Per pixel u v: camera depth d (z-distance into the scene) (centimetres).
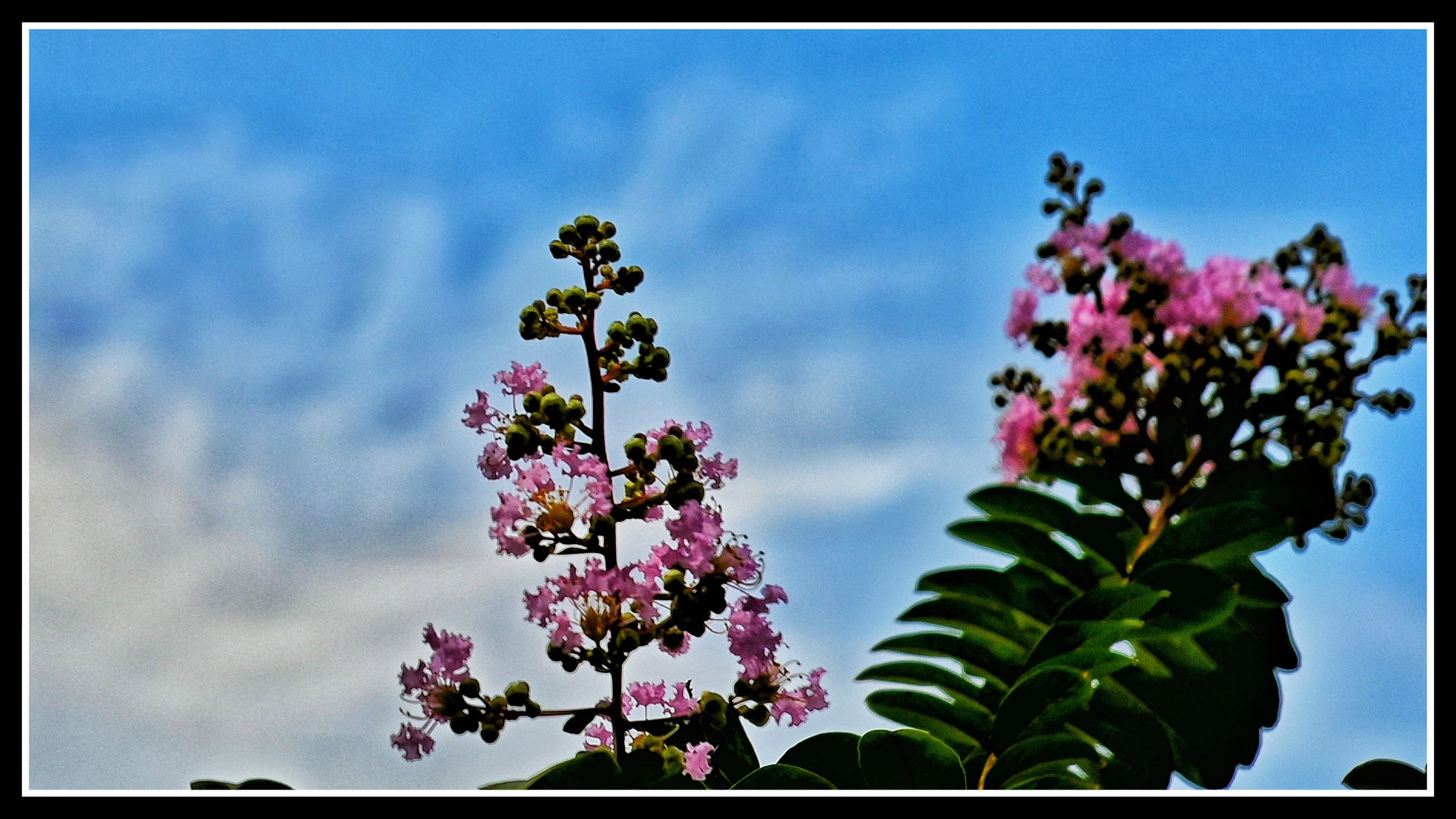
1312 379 179
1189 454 180
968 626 177
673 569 161
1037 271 184
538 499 161
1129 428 182
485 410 162
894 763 162
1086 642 170
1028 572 177
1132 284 181
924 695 174
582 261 164
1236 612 173
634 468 162
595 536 161
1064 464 181
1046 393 187
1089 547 177
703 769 162
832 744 163
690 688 162
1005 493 178
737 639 161
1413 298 179
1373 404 179
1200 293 180
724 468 163
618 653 160
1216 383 179
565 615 160
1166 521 179
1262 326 179
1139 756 170
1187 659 172
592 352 163
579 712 160
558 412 161
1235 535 174
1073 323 184
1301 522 174
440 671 160
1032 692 168
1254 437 180
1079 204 184
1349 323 179
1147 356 182
